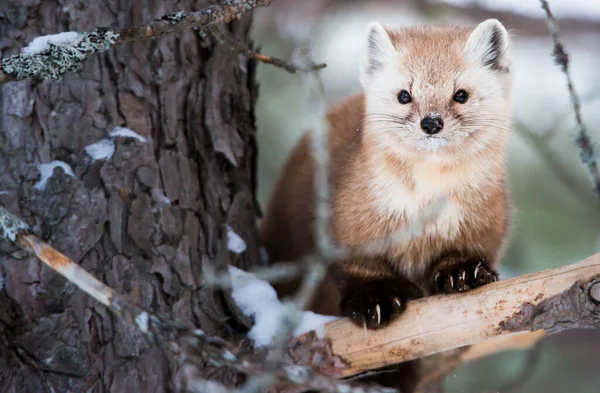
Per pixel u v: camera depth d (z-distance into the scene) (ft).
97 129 26.16
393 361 26.05
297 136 42.11
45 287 24.35
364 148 31.53
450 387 40.55
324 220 21.93
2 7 25.16
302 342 26.27
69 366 24.47
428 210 29.48
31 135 25.22
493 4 43.47
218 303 27.73
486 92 31.53
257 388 19.94
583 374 42.47
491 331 24.68
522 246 40.98
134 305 19.62
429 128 29.73
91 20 26.27
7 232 20.49
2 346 24.14
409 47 32.42
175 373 25.52
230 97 29.99
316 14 46.68
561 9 45.70
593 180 25.49
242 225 30.45
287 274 23.49
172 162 27.63
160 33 22.72
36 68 21.94
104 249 25.59
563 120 39.88
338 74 47.39
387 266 31.17
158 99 27.58
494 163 31.17
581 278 23.29
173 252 26.84
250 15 31.01
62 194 25.00
